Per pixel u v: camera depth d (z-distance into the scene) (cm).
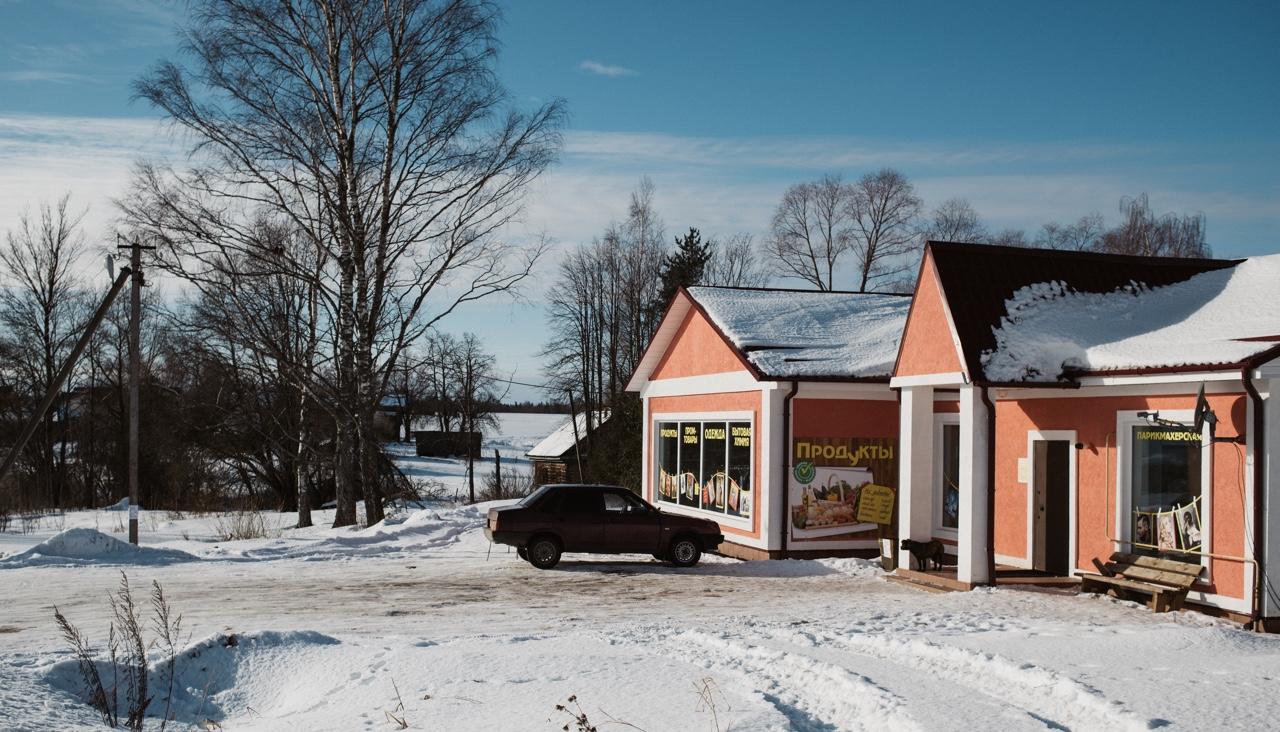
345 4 2903
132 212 2781
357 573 1967
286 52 2881
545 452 6244
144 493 5444
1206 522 1491
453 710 847
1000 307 1811
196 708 987
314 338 3622
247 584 1795
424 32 2944
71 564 2053
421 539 2620
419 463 7456
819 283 6594
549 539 2055
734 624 1330
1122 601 1580
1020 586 1730
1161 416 1577
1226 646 1096
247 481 5031
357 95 2983
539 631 1331
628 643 1139
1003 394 1948
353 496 3203
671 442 2764
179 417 4812
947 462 2148
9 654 1055
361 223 3031
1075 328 1803
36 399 5478
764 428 2203
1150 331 1741
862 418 2244
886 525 2253
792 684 919
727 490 2400
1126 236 6656
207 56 2770
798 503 2194
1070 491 1784
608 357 6334
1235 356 1417
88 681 973
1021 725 746
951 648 1038
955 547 2106
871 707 809
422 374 4778
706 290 2677
